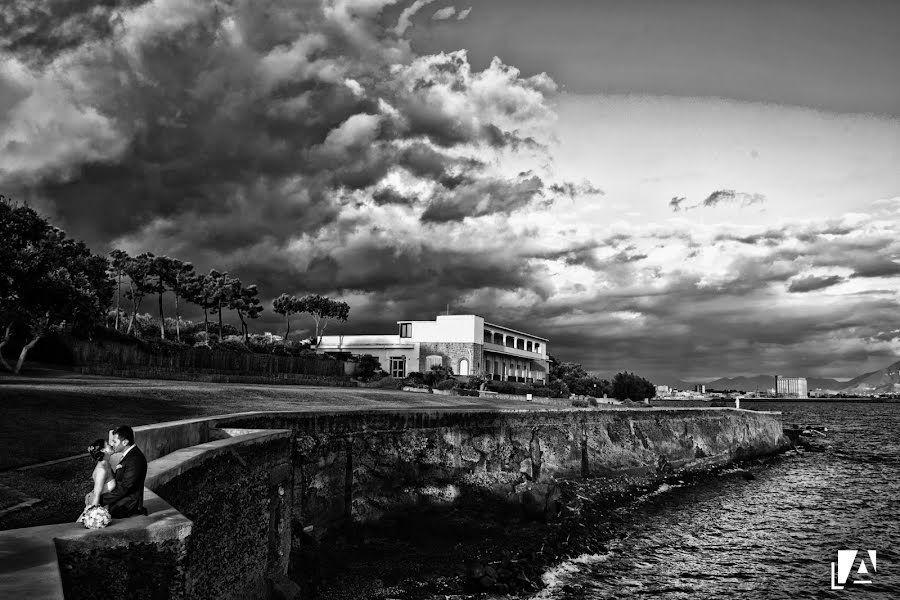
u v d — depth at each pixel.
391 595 21.45
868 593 24.88
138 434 13.96
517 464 37.03
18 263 38.84
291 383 63.62
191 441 18.16
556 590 23.81
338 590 21.27
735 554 29.67
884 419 164.62
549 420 42.78
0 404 21.53
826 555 29.80
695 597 23.86
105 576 8.87
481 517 31.44
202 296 78.94
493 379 88.25
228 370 59.16
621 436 50.66
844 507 41.19
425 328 84.50
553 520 32.88
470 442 35.25
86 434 19.48
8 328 39.94
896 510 40.31
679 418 62.47
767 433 79.12
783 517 37.94
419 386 70.19
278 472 20.47
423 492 30.67
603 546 30.06
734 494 46.00
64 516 12.41
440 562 25.23
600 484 43.97
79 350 46.38
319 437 25.92
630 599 23.38
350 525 26.91
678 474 53.06
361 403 43.03
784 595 24.41
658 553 29.42
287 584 19.33
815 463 65.94
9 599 6.51
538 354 104.12
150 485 11.63
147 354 52.03
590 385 100.94
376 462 29.03
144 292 76.00
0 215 39.06
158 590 9.35
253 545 17.88
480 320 84.62
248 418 23.16
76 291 42.16
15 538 8.68
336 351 87.81
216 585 14.98
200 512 14.07
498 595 22.62
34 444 17.42
